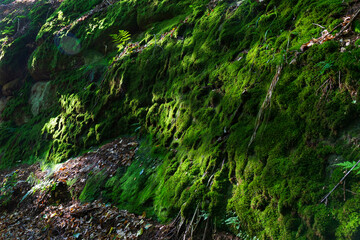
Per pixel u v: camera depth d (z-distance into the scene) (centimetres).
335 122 238
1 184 710
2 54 1055
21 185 664
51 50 906
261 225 261
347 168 219
